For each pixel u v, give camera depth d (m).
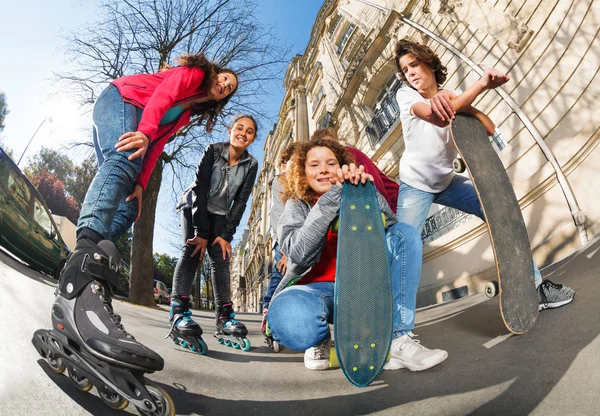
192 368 1.89
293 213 1.79
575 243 4.35
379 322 1.33
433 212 7.07
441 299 6.49
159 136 1.93
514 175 5.61
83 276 1.21
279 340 1.71
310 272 1.78
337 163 1.81
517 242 1.80
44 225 6.57
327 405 1.37
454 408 1.20
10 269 4.31
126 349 1.07
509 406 1.15
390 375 1.68
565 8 5.39
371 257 1.39
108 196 1.36
